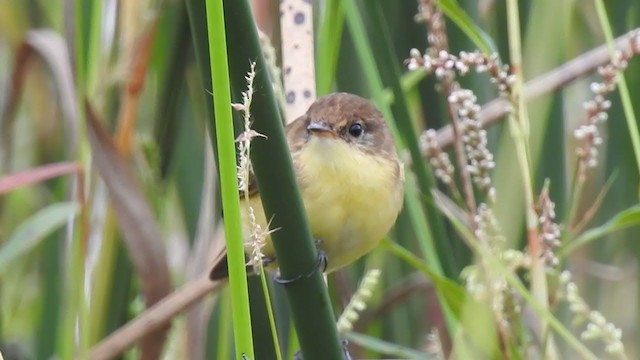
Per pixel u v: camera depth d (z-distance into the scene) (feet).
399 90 7.05
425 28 7.19
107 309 7.13
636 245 7.28
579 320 6.91
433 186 7.11
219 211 7.14
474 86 7.16
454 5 6.91
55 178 7.31
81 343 6.98
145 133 7.19
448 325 7.02
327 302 6.75
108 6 7.12
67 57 7.07
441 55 6.92
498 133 7.15
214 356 7.13
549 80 7.10
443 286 6.91
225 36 6.68
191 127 7.19
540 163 7.12
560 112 7.13
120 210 7.02
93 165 7.07
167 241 7.19
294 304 6.75
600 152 7.35
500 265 6.90
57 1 7.28
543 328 6.98
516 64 6.92
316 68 7.09
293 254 6.74
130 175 7.02
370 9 7.05
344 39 7.19
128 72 7.10
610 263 7.31
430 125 7.21
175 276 7.18
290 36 7.00
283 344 7.00
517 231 7.01
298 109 7.01
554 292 7.02
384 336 7.21
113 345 7.06
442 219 7.12
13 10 7.32
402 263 7.23
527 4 7.14
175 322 7.07
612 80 6.93
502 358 6.90
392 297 7.17
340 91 7.20
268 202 6.73
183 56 7.16
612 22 7.24
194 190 7.18
